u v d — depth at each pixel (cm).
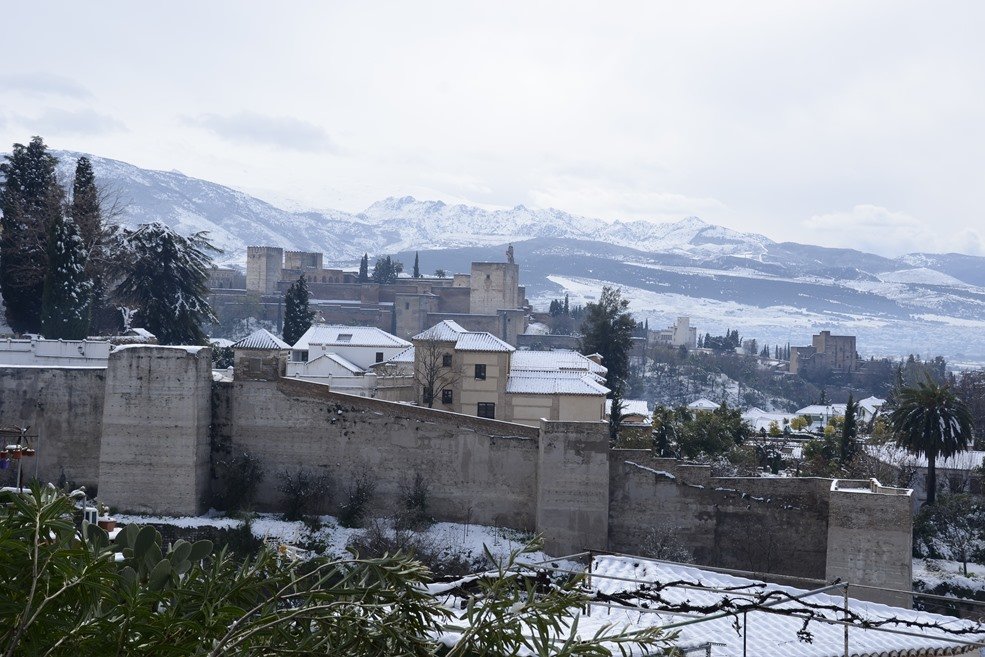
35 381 7112
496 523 7038
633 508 6894
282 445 7162
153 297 9662
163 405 6894
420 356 8806
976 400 14500
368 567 1169
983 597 6944
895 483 9188
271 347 9662
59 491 1112
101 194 13288
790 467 10381
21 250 9612
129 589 1059
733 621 2678
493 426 7056
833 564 6238
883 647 2684
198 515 6894
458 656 1117
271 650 1117
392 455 7094
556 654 1128
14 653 999
